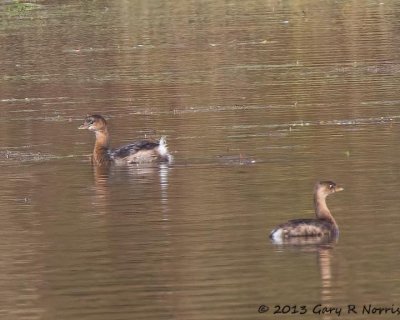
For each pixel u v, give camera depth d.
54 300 16.42
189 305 15.99
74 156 25.81
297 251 18.00
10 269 17.83
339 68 36.03
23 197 22.19
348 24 46.53
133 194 22.02
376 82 33.09
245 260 17.67
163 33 46.75
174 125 28.50
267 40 43.12
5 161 25.48
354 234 18.72
